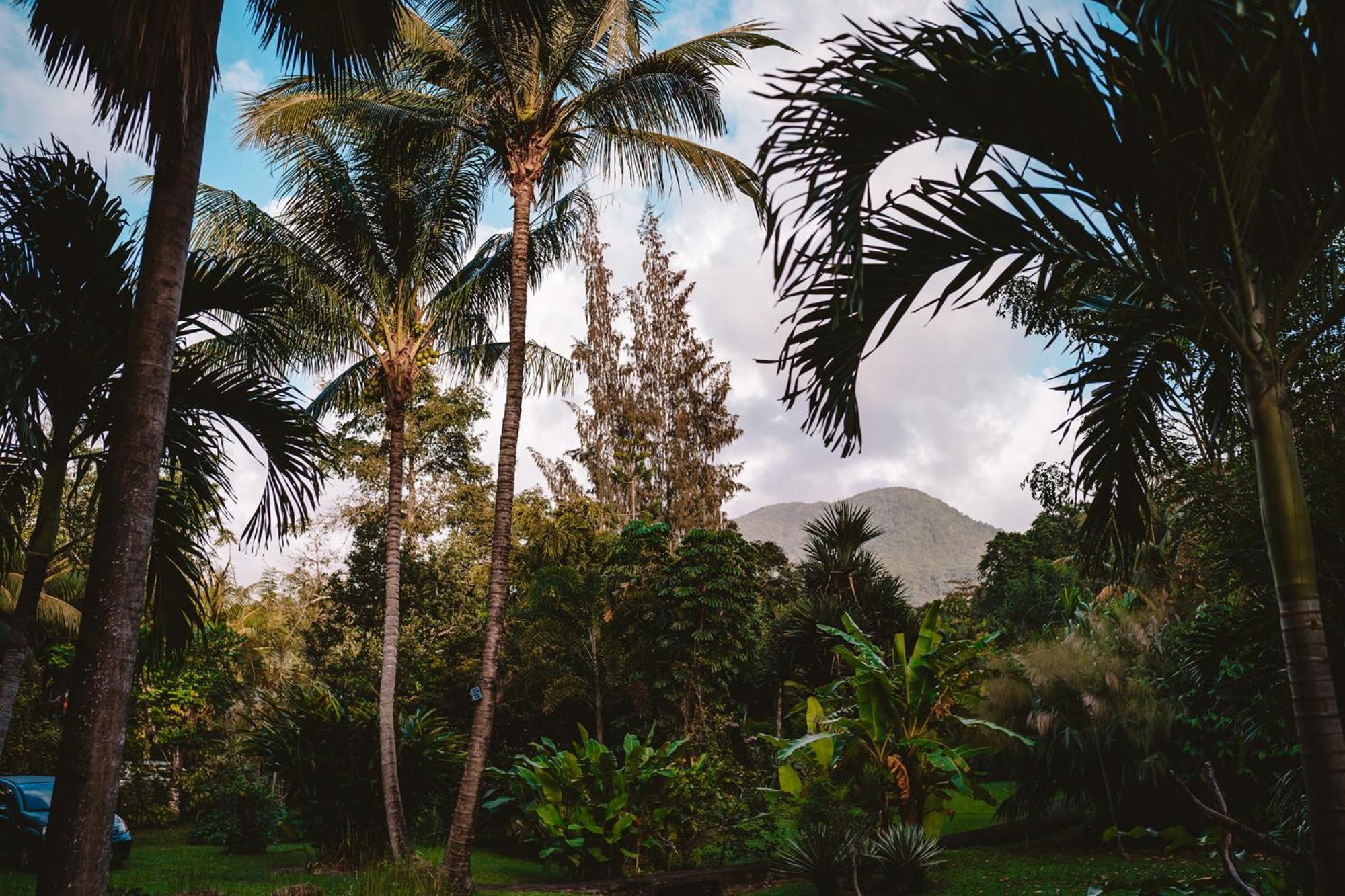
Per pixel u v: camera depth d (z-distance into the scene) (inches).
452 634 912.3
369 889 369.7
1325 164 122.0
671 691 660.1
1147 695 431.2
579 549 853.2
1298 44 113.3
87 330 268.7
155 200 185.3
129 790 818.8
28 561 259.9
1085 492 193.9
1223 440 183.9
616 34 451.5
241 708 975.0
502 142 472.7
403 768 537.0
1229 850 128.1
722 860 513.7
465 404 1133.7
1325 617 190.9
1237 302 128.0
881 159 129.0
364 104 465.4
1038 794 474.0
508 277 568.7
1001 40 123.3
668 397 1347.2
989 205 135.3
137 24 177.9
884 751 468.8
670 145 460.1
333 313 510.3
